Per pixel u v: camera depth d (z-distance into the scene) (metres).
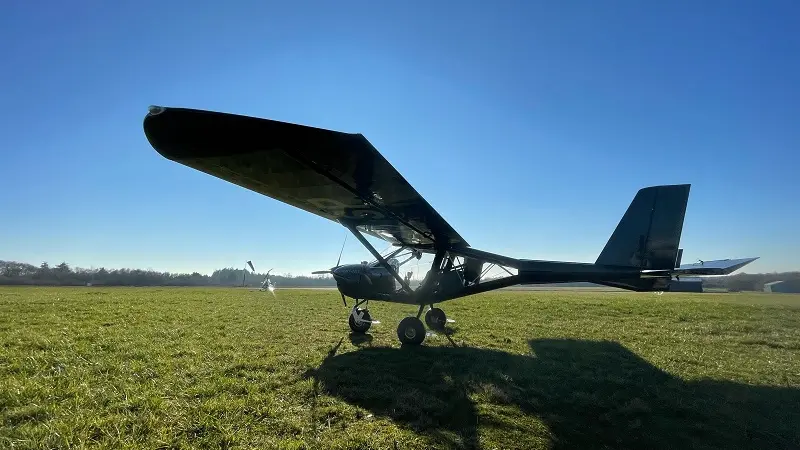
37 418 3.47
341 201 6.73
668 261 7.62
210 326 8.76
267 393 4.32
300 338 7.72
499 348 7.29
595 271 7.97
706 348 7.49
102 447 2.97
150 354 5.86
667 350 7.25
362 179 5.64
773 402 4.55
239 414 3.70
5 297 14.59
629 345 7.66
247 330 8.39
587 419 3.97
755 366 6.16
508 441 3.43
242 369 5.24
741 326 9.95
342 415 3.82
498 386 4.88
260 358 5.87
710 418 4.07
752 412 4.26
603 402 4.43
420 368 5.64
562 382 5.13
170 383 4.52
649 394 4.74
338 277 9.04
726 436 3.67
